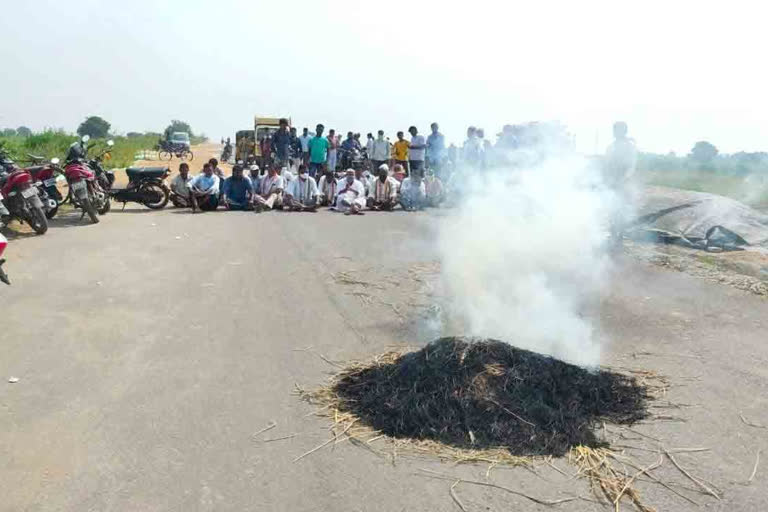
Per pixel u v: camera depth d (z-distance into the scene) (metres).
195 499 3.52
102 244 10.51
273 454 3.99
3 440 4.12
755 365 5.53
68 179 12.81
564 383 4.65
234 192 15.71
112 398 4.75
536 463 3.89
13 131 33.94
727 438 4.21
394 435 4.24
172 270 8.73
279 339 6.07
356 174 16.86
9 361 5.45
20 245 10.34
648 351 5.85
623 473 3.78
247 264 9.16
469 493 3.57
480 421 4.26
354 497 3.54
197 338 6.07
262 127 27.78
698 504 3.48
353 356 5.62
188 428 4.31
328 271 8.79
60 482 3.67
